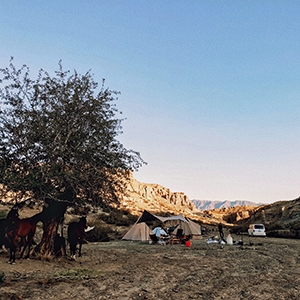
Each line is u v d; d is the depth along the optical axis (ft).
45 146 42.60
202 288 35.01
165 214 215.72
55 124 44.06
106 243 95.40
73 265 46.70
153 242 93.81
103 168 48.47
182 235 98.53
